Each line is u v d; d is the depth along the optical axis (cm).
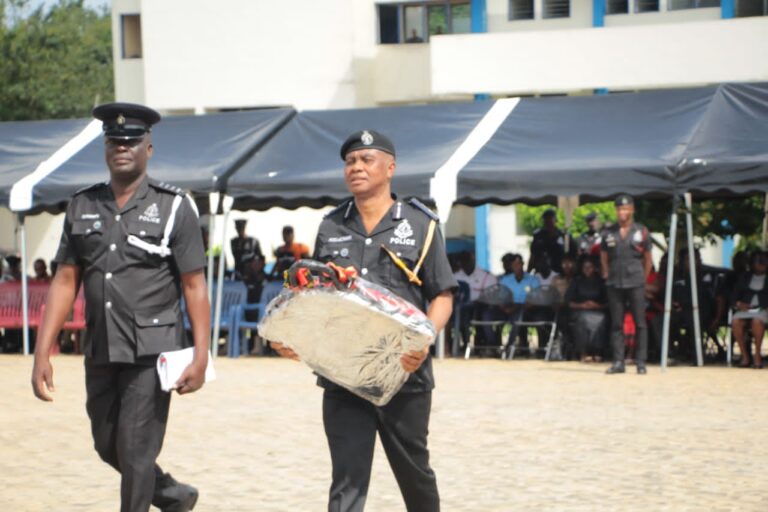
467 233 4238
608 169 1811
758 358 1836
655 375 1725
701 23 3459
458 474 973
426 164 1927
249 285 2183
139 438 671
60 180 2092
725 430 1192
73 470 1012
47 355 686
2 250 3388
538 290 2022
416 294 644
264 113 2227
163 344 674
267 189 2016
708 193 2134
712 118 1898
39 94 5209
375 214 648
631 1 3734
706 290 1986
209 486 934
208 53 4134
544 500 870
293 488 924
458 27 4034
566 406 1382
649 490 901
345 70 4022
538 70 3616
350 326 592
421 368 637
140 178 689
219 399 1477
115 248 676
